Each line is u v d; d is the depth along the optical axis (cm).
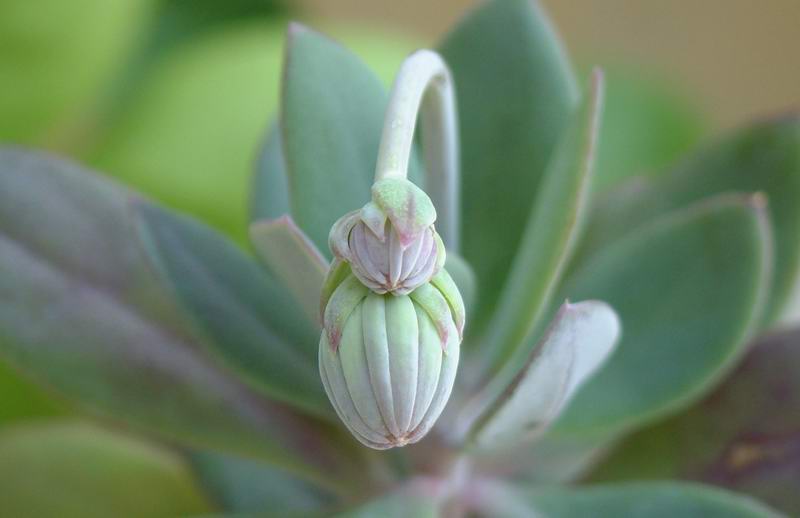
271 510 30
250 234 25
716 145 29
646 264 28
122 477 31
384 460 28
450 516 28
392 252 22
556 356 24
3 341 28
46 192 29
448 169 26
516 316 26
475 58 28
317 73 26
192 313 27
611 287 28
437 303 22
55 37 37
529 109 28
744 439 28
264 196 29
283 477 30
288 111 26
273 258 25
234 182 37
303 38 26
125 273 29
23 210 29
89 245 29
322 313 23
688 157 29
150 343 28
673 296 28
